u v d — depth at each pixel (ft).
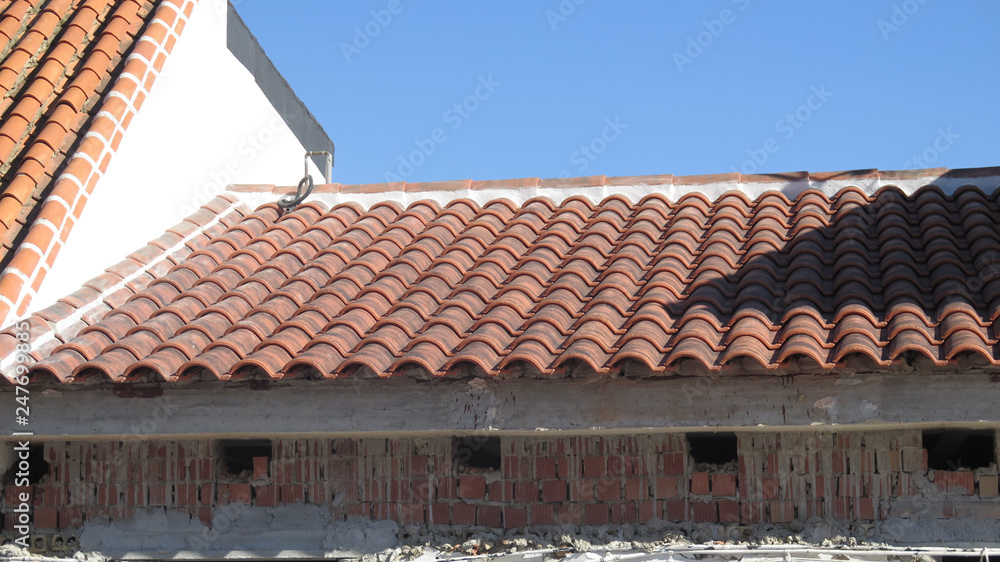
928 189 27.40
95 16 30.25
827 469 21.75
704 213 27.99
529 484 22.75
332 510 23.20
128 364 21.90
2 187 25.81
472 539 22.57
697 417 20.59
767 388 20.43
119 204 27.09
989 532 21.01
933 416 19.74
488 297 23.91
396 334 22.18
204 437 23.00
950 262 22.63
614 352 20.84
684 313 22.12
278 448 23.57
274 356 21.47
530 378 21.13
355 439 23.34
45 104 27.76
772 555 21.33
